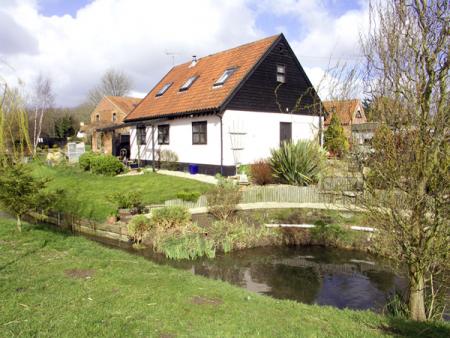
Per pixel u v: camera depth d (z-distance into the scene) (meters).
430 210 4.94
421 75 4.68
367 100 5.22
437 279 6.08
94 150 34.19
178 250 9.91
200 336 4.07
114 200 12.67
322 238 11.32
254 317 4.74
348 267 9.38
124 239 11.37
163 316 4.55
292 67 20.09
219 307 5.02
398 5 4.72
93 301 4.92
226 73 19.66
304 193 14.13
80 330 4.05
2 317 4.33
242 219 12.58
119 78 68.81
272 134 19.41
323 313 5.25
